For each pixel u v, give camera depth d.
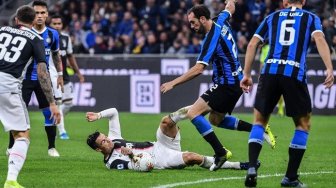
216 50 27.78
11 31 24.00
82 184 24.61
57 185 24.44
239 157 34.03
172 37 66.62
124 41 67.50
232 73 27.98
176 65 59.81
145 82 60.34
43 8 34.56
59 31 42.56
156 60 60.19
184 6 67.94
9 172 22.83
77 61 61.22
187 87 59.56
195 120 27.64
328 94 58.00
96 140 27.81
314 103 58.28
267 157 33.12
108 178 25.89
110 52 67.25
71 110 61.50
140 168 27.38
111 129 28.48
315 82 58.09
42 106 33.19
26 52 23.69
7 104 23.31
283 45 23.47
